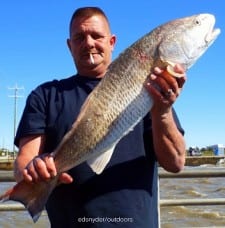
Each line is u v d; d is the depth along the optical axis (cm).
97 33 111
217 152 2511
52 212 106
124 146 104
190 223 553
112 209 101
